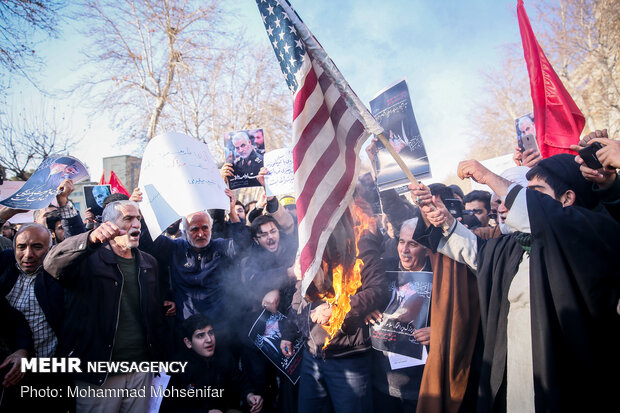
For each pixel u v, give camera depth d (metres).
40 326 2.89
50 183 3.35
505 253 2.37
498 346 2.25
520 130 3.84
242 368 3.30
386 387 2.88
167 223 2.98
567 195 2.23
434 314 2.60
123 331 2.90
